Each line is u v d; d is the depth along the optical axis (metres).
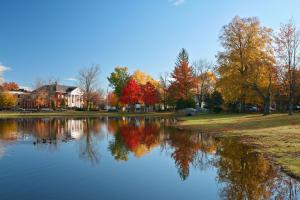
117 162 16.31
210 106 70.94
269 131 26.39
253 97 49.88
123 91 86.44
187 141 24.89
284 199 10.20
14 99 103.12
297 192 10.85
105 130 35.72
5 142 24.05
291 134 23.19
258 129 28.77
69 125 44.31
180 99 72.50
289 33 41.56
